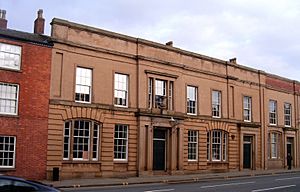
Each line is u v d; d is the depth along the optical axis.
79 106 27.38
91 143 27.83
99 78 28.67
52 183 23.81
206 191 19.47
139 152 30.00
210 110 36.16
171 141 32.28
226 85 37.97
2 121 24.23
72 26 27.53
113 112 29.14
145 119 30.58
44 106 25.84
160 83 32.53
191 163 33.81
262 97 41.84
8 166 24.33
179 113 33.06
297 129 46.31
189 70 34.72
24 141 24.91
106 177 28.23
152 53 32.03
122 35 30.19
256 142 40.25
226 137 37.41
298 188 21.27
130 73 30.48
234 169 37.47
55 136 26.09
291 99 46.41
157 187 22.02
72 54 27.44
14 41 25.19
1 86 24.56
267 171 38.03
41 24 28.98
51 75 26.34
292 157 45.47
